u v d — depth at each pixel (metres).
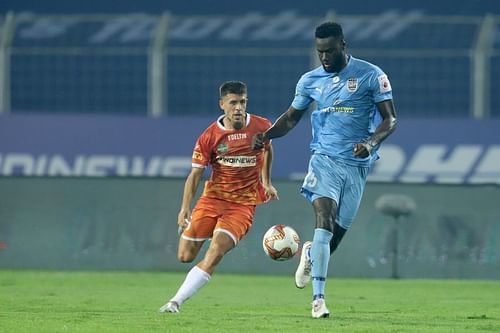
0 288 45.03
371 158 31.72
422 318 31.53
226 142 31.81
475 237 55.19
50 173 71.44
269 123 32.62
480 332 26.84
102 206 57.38
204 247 57.12
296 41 80.62
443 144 71.38
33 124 71.88
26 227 57.62
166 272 56.94
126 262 57.25
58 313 32.00
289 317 31.02
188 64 80.75
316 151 31.42
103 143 71.69
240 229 32.06
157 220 57.16
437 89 80.00
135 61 81.44
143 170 71.56
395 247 55.53
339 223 31.94
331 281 53.06
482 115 73.75
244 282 51.38
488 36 73.94
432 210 55.41
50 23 81.19
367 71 31.05
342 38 30.89
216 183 32.28
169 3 91.81
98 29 81.62
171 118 71.94
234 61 80.81
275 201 56.19
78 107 81.25
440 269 55.31
